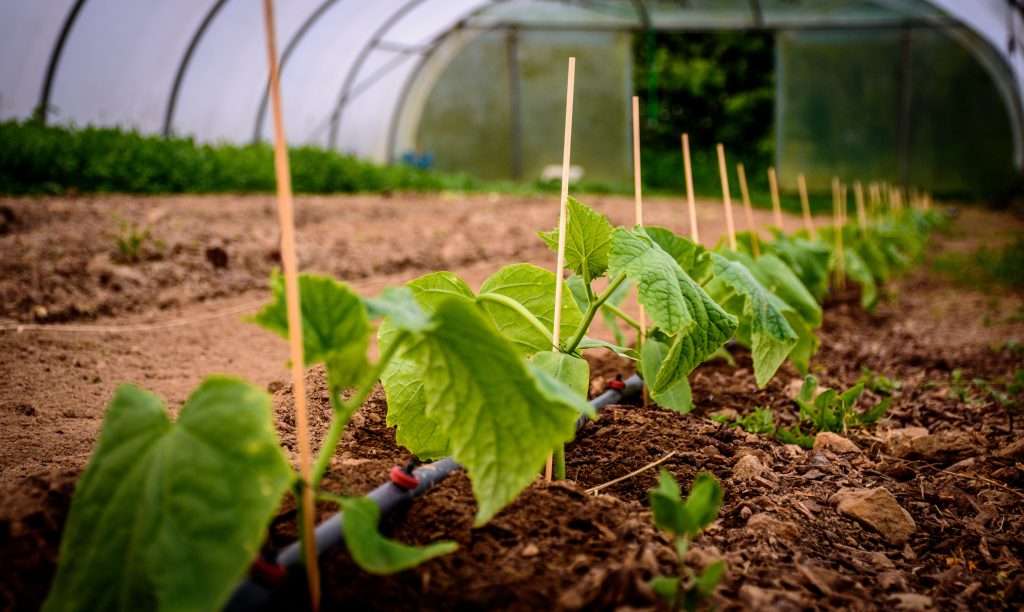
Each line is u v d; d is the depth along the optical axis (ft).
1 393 11.49
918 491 9.20
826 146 63.67
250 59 42.96
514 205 42.01
